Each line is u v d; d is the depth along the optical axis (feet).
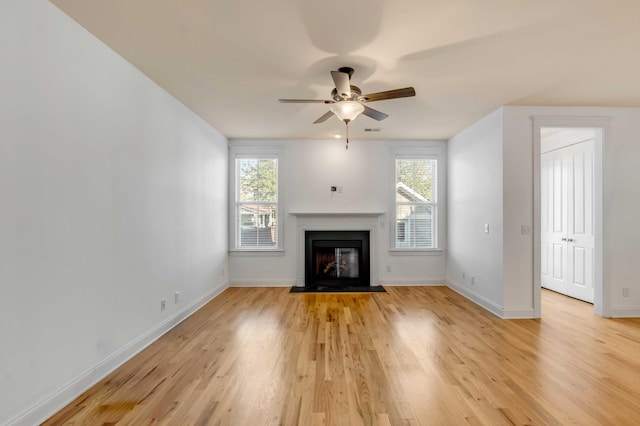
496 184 13.60
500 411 6.86
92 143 7.90
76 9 6.90
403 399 7.29
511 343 10.52
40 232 6.47
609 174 13.33
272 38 8.05
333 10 6.95
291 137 18.45
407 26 7.54
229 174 18.71
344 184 19.03
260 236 18.99
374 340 10.74
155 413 6.77
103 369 8.27
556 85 11.00
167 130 11.56
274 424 6.43
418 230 19.38
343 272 19.24
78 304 7.46
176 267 12.26
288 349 10.01
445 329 11.78
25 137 6.17
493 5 6.77
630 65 9.54
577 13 7.06
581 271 16.20
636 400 7.28
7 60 5.82
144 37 8.03
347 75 8.40
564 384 7.96
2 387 5.73
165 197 11.43
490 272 14.08
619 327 12.04
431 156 19.20
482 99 12.35
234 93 11.65
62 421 6.49
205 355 9.59
